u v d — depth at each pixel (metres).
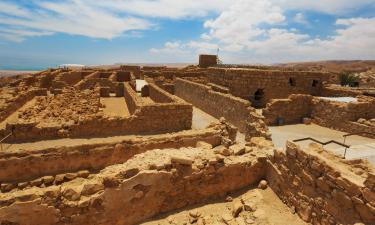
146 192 7.63
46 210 6.64
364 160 7.93
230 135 15.21
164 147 13.77
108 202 7.18
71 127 15.69
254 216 7.55
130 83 34.81
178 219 7.69
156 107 17.48
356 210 6.10
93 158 12.95
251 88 26.56
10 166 11.79
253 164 9.18
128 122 16.94
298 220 7.55
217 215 7.82
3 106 19.95
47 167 12.35
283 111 21.48
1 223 6.34
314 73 29.05
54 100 24.56
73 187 6.98
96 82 36.03
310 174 7.36
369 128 17.91
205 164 8.41
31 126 15.03
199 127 19.78
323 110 21.33
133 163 8.17
